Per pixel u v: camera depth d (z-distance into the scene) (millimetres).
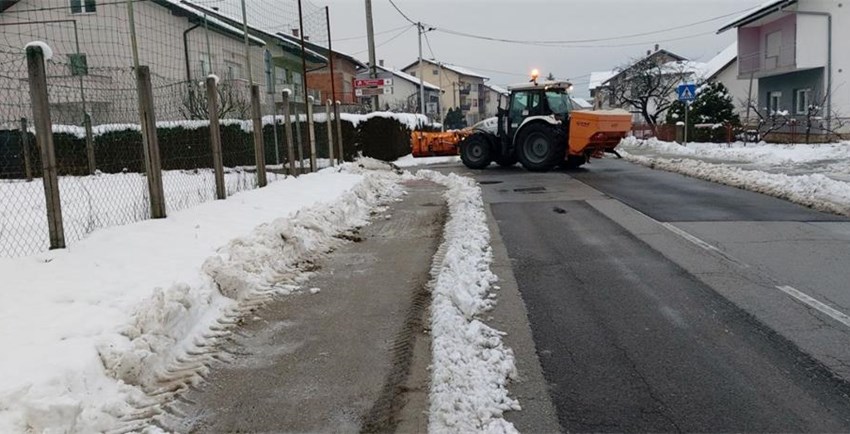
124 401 3336
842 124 24000
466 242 6898
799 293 5109
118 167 14820
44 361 3350
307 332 4453
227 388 3580
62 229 5645
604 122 14742
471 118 77125
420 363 3906
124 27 15555
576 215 9102
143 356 3623
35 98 5418
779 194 10320
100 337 3705
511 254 6770
